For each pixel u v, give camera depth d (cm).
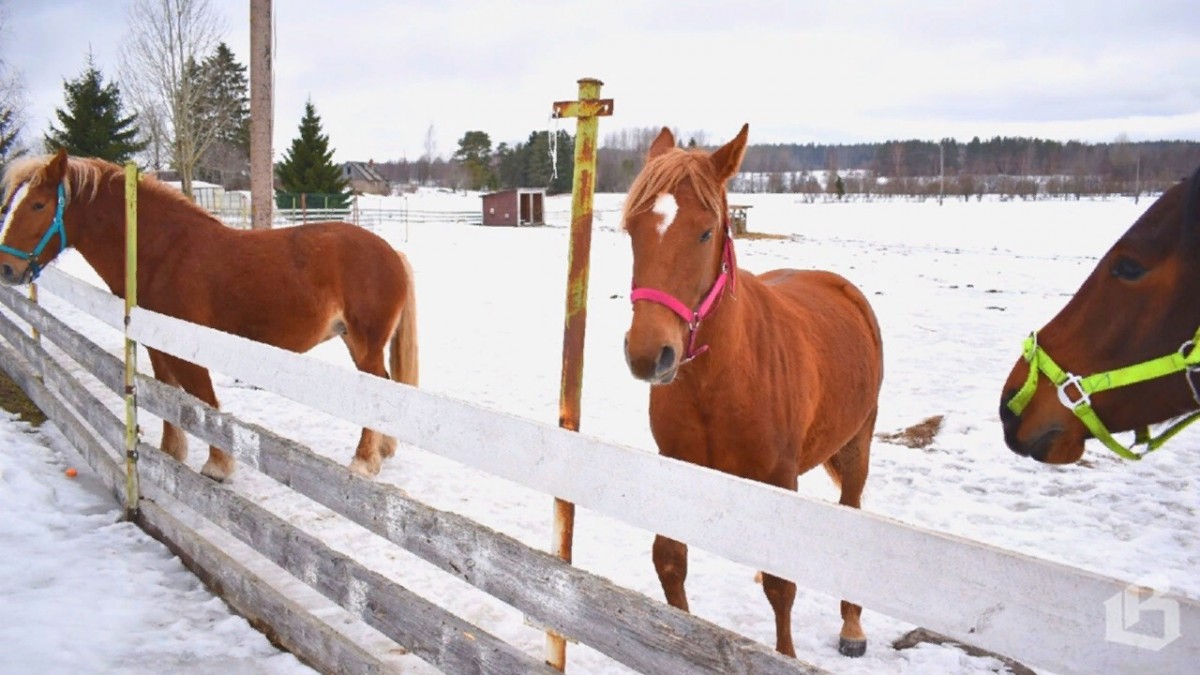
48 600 337
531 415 704
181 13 3019
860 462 392
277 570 386
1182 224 176
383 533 259
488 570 221
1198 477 551
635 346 239
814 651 346
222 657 305
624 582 402
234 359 333
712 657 166
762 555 154
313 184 4225
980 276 1978
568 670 319
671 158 256
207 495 357
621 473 184
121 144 3528
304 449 301
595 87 205
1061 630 113
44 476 493
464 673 227
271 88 909
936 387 813
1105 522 484
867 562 136
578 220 209
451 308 1342
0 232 516
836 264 2242
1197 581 403
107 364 451
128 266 416
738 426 279
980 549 122
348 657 271
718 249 260
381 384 254
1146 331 183
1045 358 196
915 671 331
